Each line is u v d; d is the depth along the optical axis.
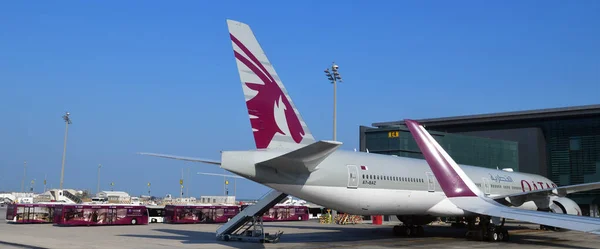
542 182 40.50
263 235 25.16
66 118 63.41
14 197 126.81
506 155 56.59
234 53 20.55
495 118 56.00
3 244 23.05
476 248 23.08
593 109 50.78
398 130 50.03
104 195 107.12
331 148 16.58
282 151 20.28
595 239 28.59
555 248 23.34
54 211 39.62
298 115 22.23
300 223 44.72
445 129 61.50
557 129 55.28
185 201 99.31
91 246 22.06
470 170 32.81
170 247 21.75
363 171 23.45
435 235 30.62
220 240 25.67
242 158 18.91
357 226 39.75
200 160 19.55
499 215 22.62
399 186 25.06
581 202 53.53
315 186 21.22
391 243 24.86
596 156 52.34
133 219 40.47
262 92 21.03
